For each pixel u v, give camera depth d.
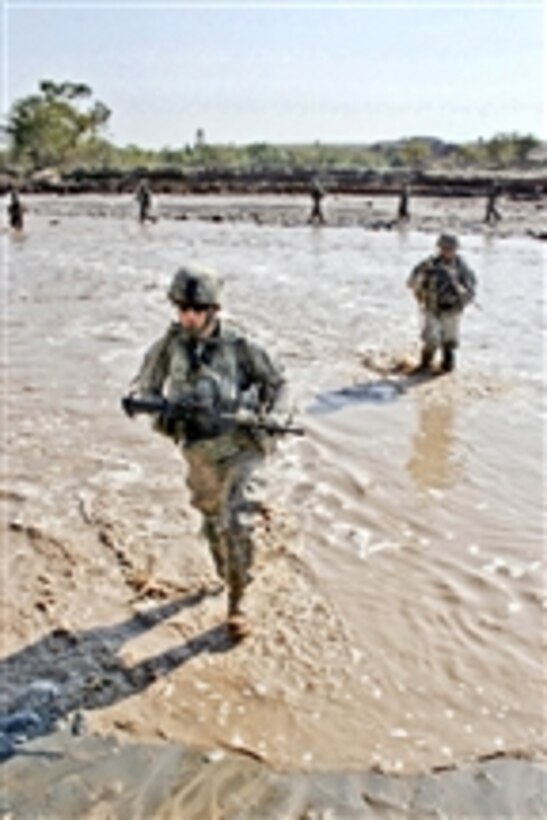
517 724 3.79
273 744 3.67
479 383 9.01
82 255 21.67
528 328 11.97
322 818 3.29
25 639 4.40
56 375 9.36
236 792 3.42
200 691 4.00
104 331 11.81
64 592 4.84
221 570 4.58
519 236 27.02
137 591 4.86
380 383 9.02
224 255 21.69
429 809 3.33
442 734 3.73
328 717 3.83
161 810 3.34
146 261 20.47
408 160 76.25
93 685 4.04
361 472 6.54
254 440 4.29
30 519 5.75
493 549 5.34
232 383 4.27
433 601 4.75
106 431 7.52
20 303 14.09
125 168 64.88
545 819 3.28
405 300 14.43
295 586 4.89
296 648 4.31
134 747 3.66
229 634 4.38
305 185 53.06
